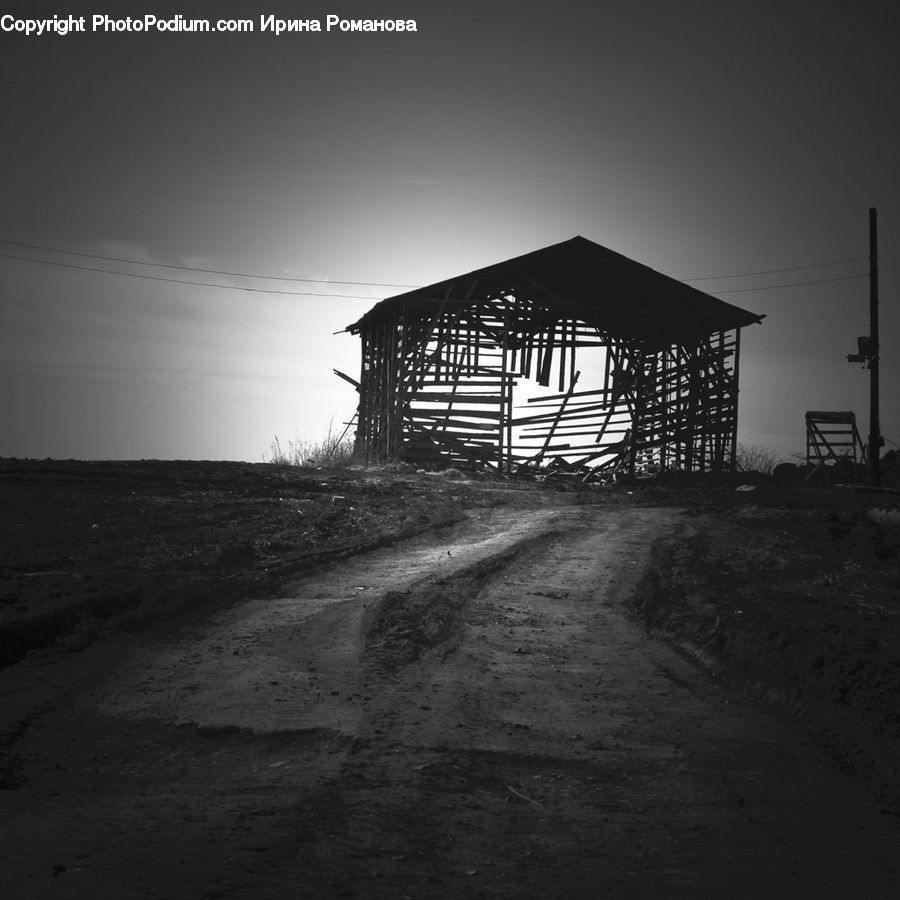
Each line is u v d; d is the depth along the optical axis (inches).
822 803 242.5
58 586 472.4
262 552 637.3
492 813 223.3
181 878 169.2
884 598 507.8
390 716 296.8
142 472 1185.4
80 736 281.6
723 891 181.9
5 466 1188.5
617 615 490.3
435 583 534.3
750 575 574.9
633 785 251.8
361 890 170.9
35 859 177.2
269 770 249.0
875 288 1469.0
